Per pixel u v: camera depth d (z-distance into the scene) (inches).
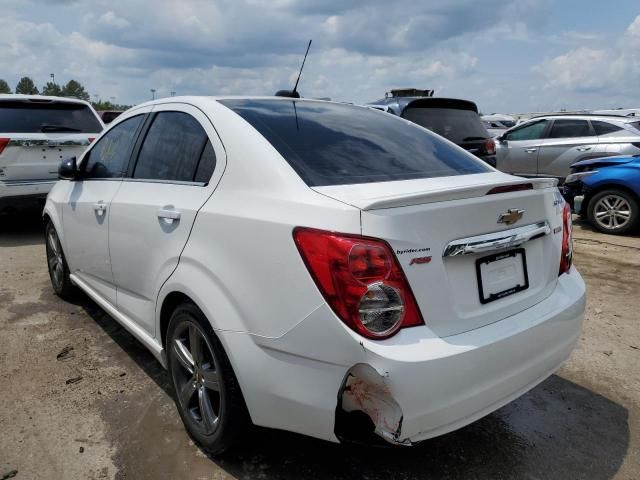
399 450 100.6
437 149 115.6
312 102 123.8
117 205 120.2
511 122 925.2
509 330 83.0
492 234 83.4
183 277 94.0
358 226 72.5
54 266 177.9
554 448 102.3
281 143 93.7
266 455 97.6
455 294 79.5
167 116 118.3
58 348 141.4
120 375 127.3
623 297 186.4
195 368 98.2
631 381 128.3
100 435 103.2
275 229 79.7
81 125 292.2
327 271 72.8
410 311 74.0
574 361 138.2
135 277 114.9
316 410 76.4
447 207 77.7
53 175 273.9
